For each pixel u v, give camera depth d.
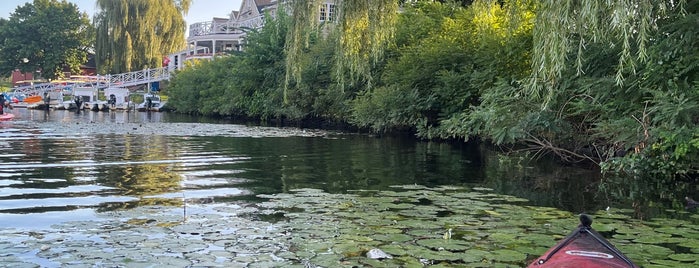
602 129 10.62
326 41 27.62
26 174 9.61
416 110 20.20
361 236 5.45
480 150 15.49
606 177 10.15
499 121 12.73
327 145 16.36
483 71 17.91
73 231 5.55
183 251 4.87
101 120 28.94
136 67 54.59
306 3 10.62
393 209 6.80
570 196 8.05
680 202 7.64
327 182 9.12
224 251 4.89
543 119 11.84
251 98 35.12
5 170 10.09
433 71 20.31
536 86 8.03
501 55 16.52
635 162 10.01
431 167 11.41
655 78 9.94
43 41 69.56
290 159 12.51
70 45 70.50
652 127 9.76
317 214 6.46
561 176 10.23
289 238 5.35
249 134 20.41
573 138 12.76
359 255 4.82
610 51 10.70
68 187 8.30
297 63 10.77
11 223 5.89
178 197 7.55
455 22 20.92
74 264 4.46
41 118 30.00
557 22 6.85
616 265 3.32
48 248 4.92
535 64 7.40
